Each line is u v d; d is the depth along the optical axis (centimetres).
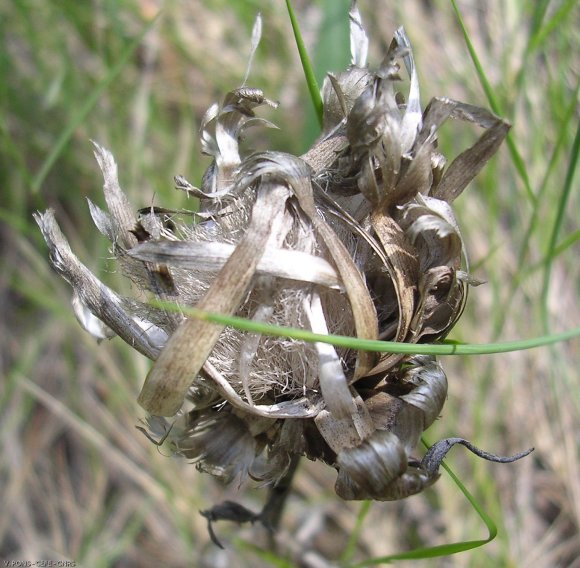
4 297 30
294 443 14
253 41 15
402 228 13
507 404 27
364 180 13
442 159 13
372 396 13
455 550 16
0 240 30
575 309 27
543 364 27
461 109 13
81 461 30
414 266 13
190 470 28
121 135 28
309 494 28
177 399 12
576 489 26
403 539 27
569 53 25
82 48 29
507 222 27
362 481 13
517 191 26
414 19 28
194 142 29
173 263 13
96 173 28
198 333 12
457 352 13
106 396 29
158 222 14
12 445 30
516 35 26
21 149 29
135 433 28
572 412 27
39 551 29
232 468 14
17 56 29
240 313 13
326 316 13
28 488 30
